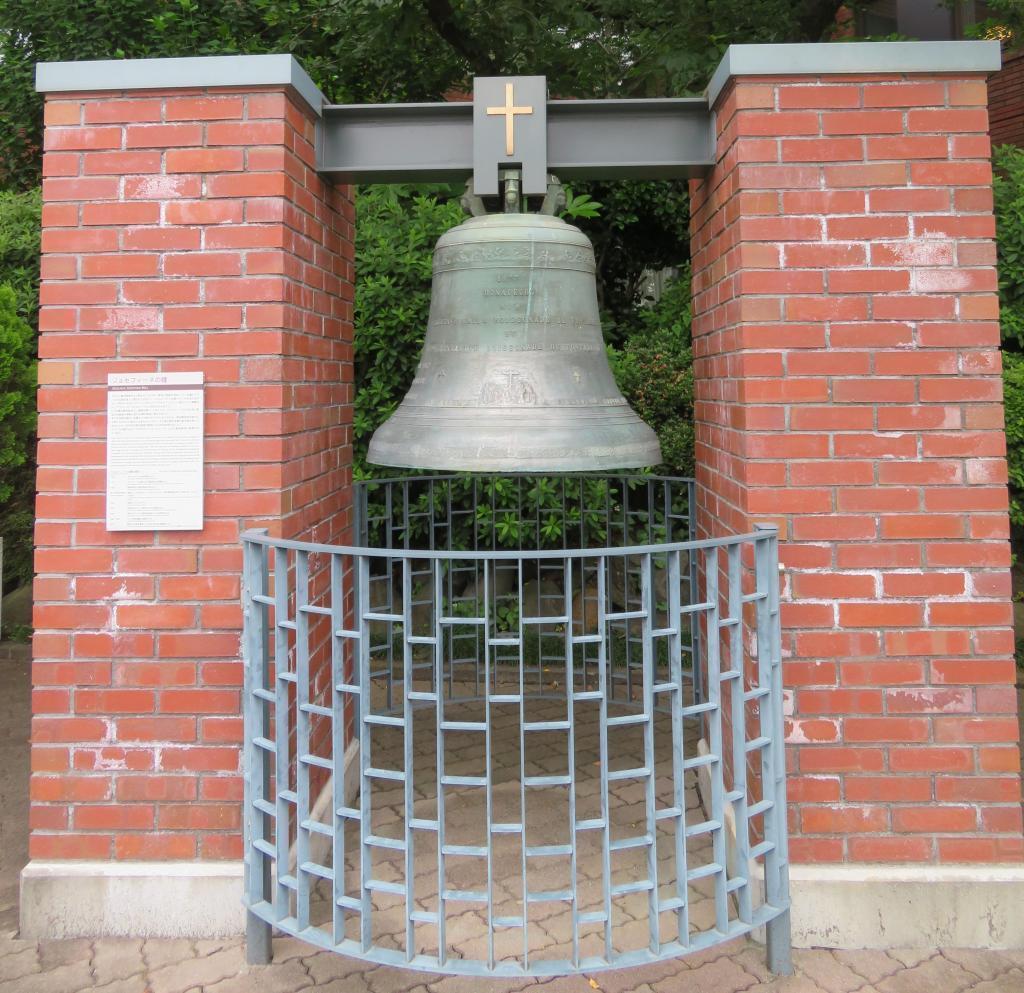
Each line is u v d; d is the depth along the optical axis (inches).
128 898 102.7
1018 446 214.7
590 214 233.6
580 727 177.3
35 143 331.6
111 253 103.5
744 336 101.3
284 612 94.0
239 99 103.1
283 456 104.1
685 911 87.5
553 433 102.2
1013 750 100.3
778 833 95.1
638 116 115.9
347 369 136.5
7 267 256.2
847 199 100.7
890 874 100.3
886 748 101.2
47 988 94.0
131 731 103.7
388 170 116.4
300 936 89.5
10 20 296.2
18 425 229.8
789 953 96.4
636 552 84.7
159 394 103.2
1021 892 99.3
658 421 228.8
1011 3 239.3
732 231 105.3
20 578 277.6
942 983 94.5
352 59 279.3
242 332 103.2
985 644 100.6
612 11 259.9
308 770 98.6
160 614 103.5
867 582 101.0
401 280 210.2
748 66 100.0
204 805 103.6
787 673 101.6
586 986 94.5
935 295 100.7
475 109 111.6
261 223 102.9
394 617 86.0
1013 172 237.0
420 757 161.3
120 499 103.3
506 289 108.1
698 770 139.4
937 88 100.8
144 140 103.3
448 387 108.3
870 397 100.7
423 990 93.9
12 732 177.0
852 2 258.5
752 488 101.3
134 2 287.4
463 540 225.3
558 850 84.4
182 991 93.7
